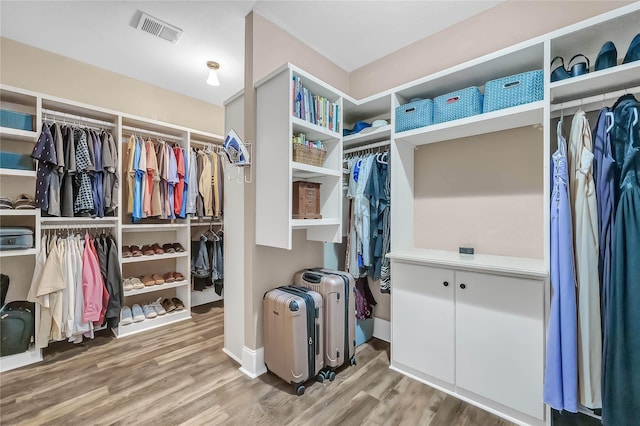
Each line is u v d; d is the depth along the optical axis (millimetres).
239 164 1957
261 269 1971
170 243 3205
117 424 1443
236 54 2500
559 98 1564
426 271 1812
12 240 1979
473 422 1461
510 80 1559
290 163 1697
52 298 2111
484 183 1942
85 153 2295
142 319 2676
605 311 1281
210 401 1622
